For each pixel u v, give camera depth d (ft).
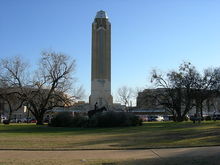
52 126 170.81
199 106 253.24
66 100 209.26
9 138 88.58
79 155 53.72
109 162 44.39
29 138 88.99
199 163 41.98
